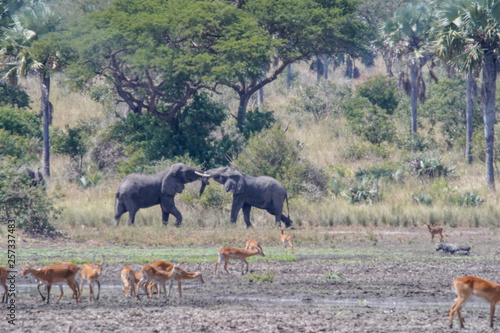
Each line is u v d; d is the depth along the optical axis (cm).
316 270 1480
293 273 1446
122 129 3744
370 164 3731
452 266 1539
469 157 3719
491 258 1669
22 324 966
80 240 1959
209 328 954
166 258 1619
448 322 1015
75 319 1000
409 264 1564
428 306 1144
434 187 2986
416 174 3350
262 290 1266
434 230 1998
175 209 2372
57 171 3612
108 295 1213
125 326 962
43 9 3597
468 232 2234
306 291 1259
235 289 1274
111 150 3716
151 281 1184
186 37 3597
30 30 3475
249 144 3077
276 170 2934
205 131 3697
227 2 3816
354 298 1201
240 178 2366
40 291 1254
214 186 2703
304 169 2959
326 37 3791
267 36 3553
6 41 3366
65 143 3562
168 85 3653
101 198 2988
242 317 1027
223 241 1967
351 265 1543
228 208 2642
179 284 1198
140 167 3328
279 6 3603
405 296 1221
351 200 2872
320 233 2183
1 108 3741
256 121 3856
